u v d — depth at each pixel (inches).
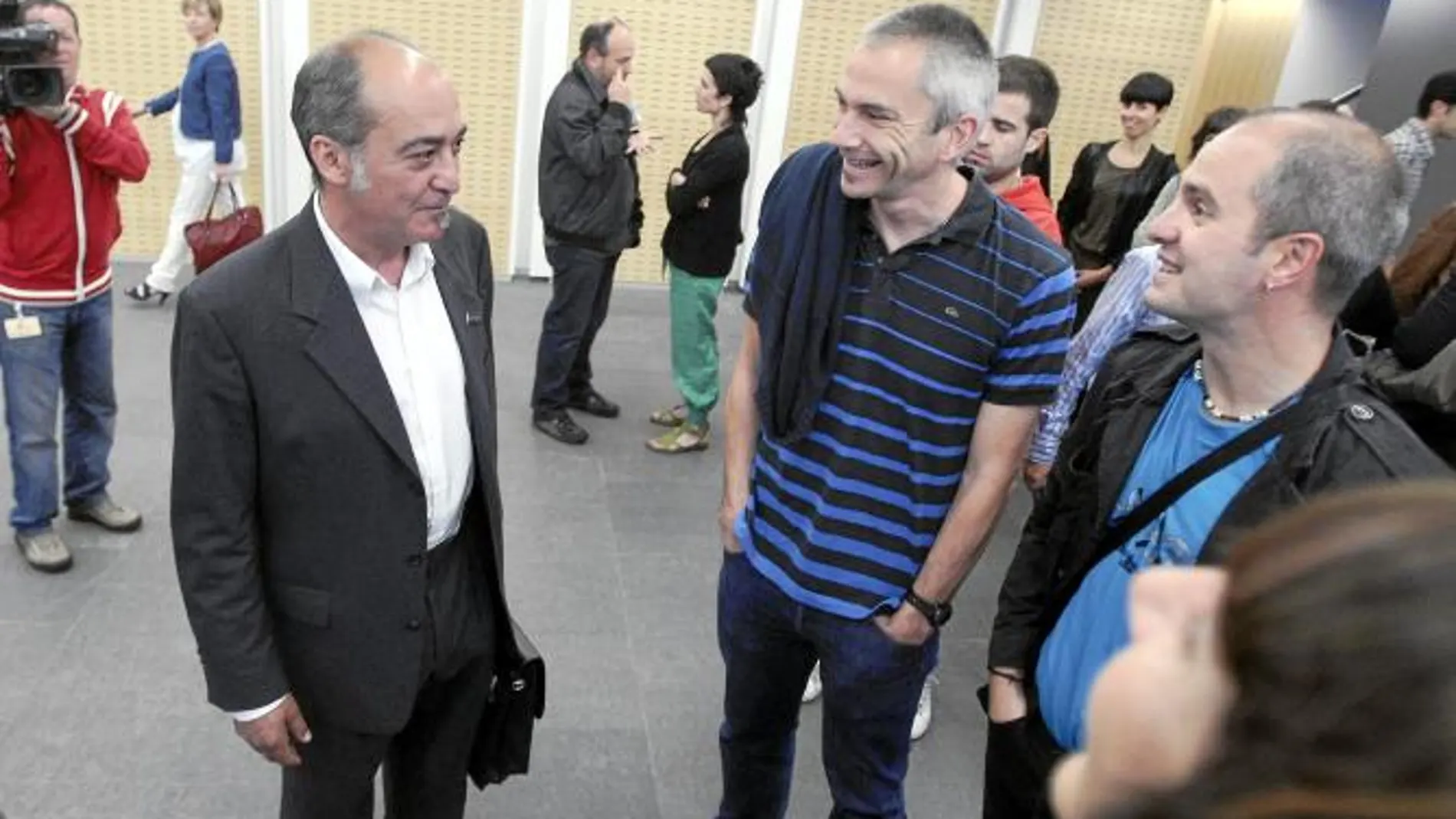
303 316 53.4
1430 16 153.3
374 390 55.3
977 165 89.1
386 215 53.2
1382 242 41.8
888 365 60.1
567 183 146.5
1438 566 15.3
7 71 93.2
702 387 160.1
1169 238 45.3
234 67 193.3
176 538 55.9
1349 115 44.6
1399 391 87.1
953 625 123.5
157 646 103.7
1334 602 15.6
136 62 210.1
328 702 61.2
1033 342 57.8
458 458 61.9
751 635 72.3
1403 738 14.4
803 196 61.1
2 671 97.8
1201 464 46.8
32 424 110.0
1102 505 52.1
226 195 197.5
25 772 86.5
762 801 80.0
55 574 113.3
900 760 71.2
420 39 215.5
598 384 185.9
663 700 104.6
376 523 57.7
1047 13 238.8
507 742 73.0
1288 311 43.6
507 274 239.0
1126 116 153.6
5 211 102.7
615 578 125.9
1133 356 54.1
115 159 107.5
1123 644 49.4
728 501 73.6
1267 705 16.0
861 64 54.1
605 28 143.9
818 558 64.9
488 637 68.7
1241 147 42.8
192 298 52.4
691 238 149.9
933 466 61.8
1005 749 58.4
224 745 92.0
